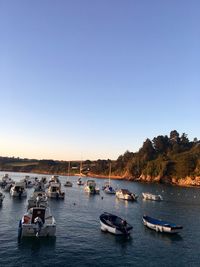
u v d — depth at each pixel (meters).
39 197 62.44
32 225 38.84
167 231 46.47
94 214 63.44
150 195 102.12
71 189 128.75
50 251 36.12
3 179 132.62
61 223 52.09
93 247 38.62
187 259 36.31
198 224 59.09
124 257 35.72
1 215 56.78
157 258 36.06
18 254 34.53
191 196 129.25
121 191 99.69
